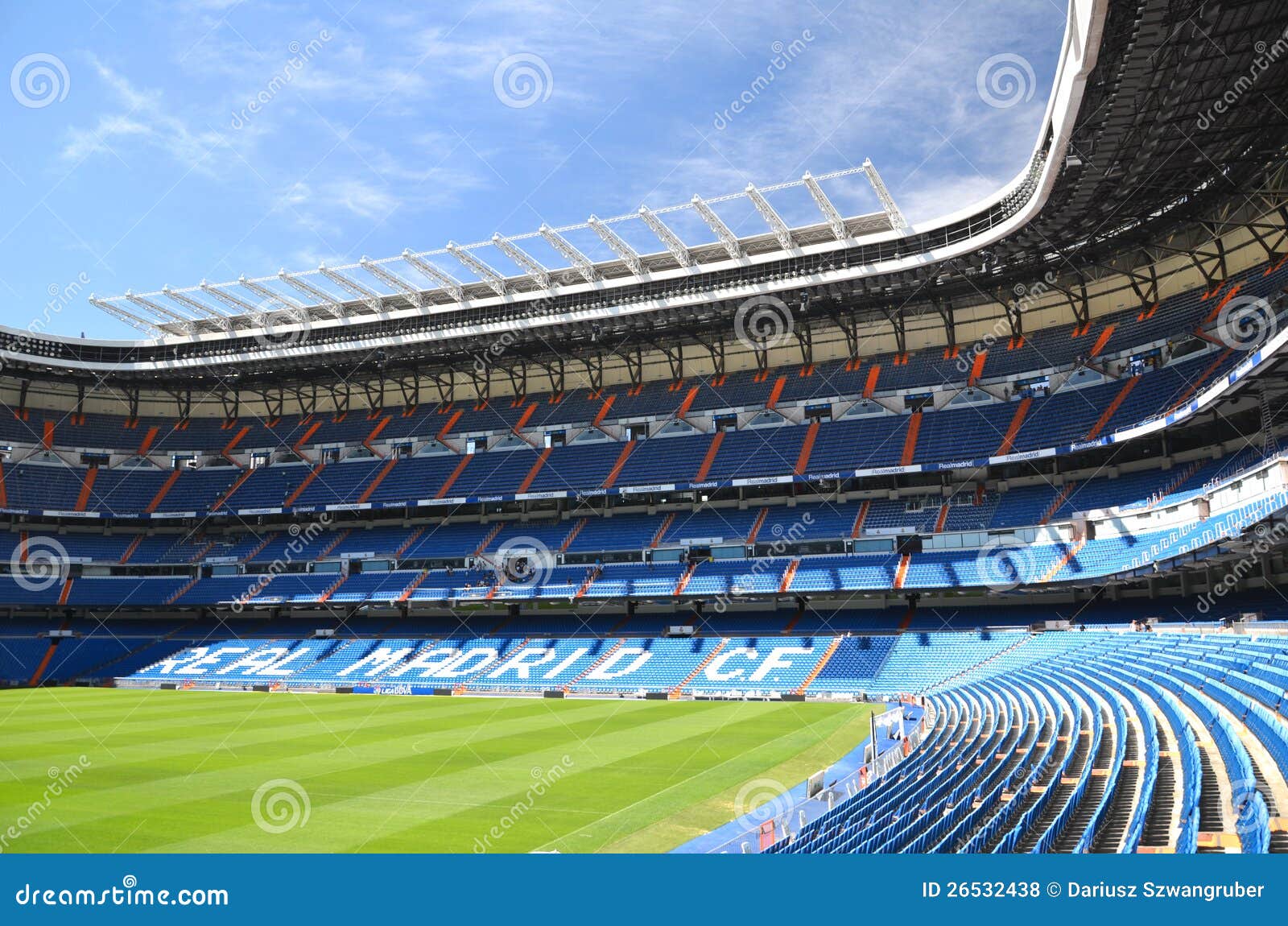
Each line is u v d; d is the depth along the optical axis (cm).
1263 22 2700
